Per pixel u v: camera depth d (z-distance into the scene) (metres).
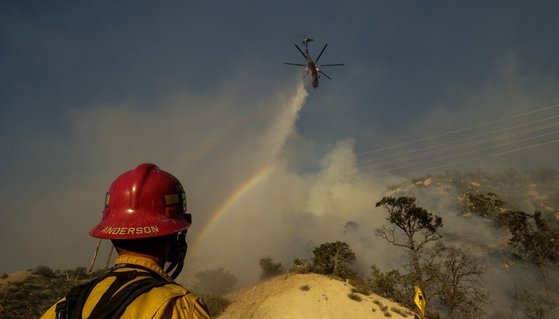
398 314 39.88
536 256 58.72
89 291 1.76
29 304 43.72
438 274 43.59
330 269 47.88
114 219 2.23
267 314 37.66
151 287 1.69
